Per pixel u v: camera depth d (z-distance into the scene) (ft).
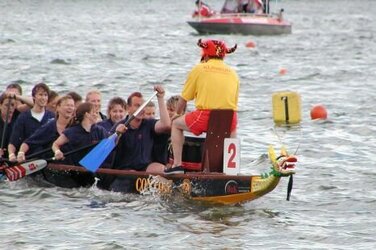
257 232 89.35
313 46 377.71
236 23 408.05
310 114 172.24
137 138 105.50
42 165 106.93
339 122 164.55
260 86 225.76
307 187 109.81
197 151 102.73
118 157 106.22
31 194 103.55
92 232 88.28
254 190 96.17
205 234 88.17
